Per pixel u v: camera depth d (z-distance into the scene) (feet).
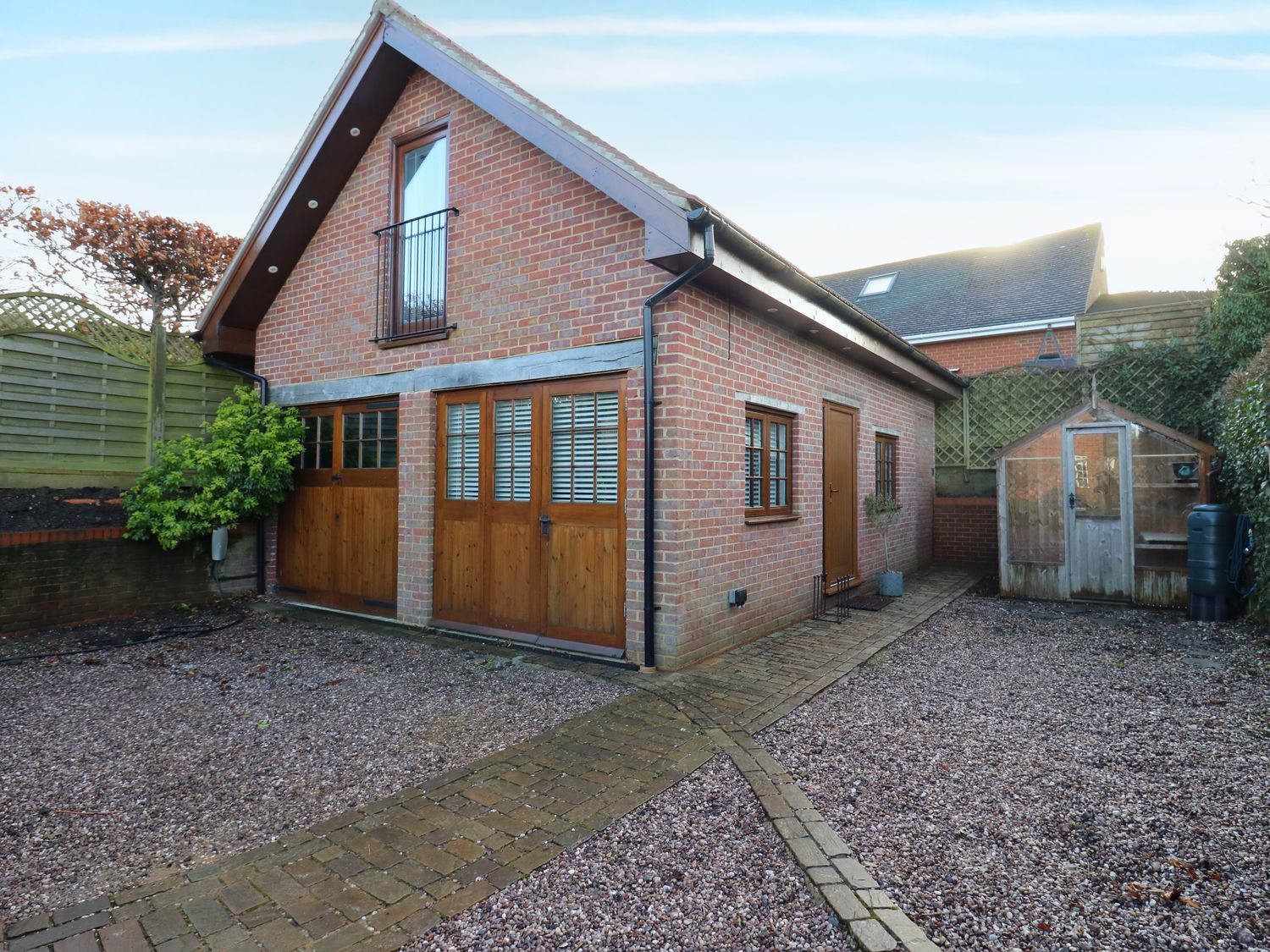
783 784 10.48
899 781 10.69
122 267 50.65
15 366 21.90
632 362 17.46
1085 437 26.14
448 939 6.97
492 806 9.92
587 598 18.40
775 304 19.61
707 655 18.01
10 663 17.80
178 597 24.57
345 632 21.47
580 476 18.63
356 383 23.97
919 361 30.53
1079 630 21.48
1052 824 9.27
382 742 12.53
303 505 26.18
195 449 23.65
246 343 27.20
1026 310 49.26
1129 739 12.37
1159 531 24.89
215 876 8.18
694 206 14.83
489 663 17.65
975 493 37.17
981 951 6.72
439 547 21.88
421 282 22.59
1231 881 7.87
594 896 7.71
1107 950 6.72
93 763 11.68
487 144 20.72
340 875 8.17
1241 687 15.07
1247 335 27.35
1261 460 20.03
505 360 20.03
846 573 27.04
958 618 23.61
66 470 22.99
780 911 7.47
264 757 11.93
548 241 19.19
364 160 24.08
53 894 7.88
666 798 10.16
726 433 18.81
